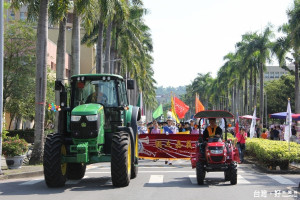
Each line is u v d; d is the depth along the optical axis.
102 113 11.84
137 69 60.28
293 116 35.56
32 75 40.84
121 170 11.23
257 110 95.31
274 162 16.61
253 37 65.62
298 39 44.09
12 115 42.19
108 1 31.84
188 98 194.50
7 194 10.33
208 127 12.95
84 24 27.66
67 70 66.75
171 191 10.67
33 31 41.34
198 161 12.12
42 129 19.42
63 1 21.78
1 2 14.93
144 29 56.50
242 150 21.08
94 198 9.55
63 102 12.15
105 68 41.75
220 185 11.95
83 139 11.18
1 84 15.08
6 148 16.56
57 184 11.48
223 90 103.75
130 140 12.36
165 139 19.58
